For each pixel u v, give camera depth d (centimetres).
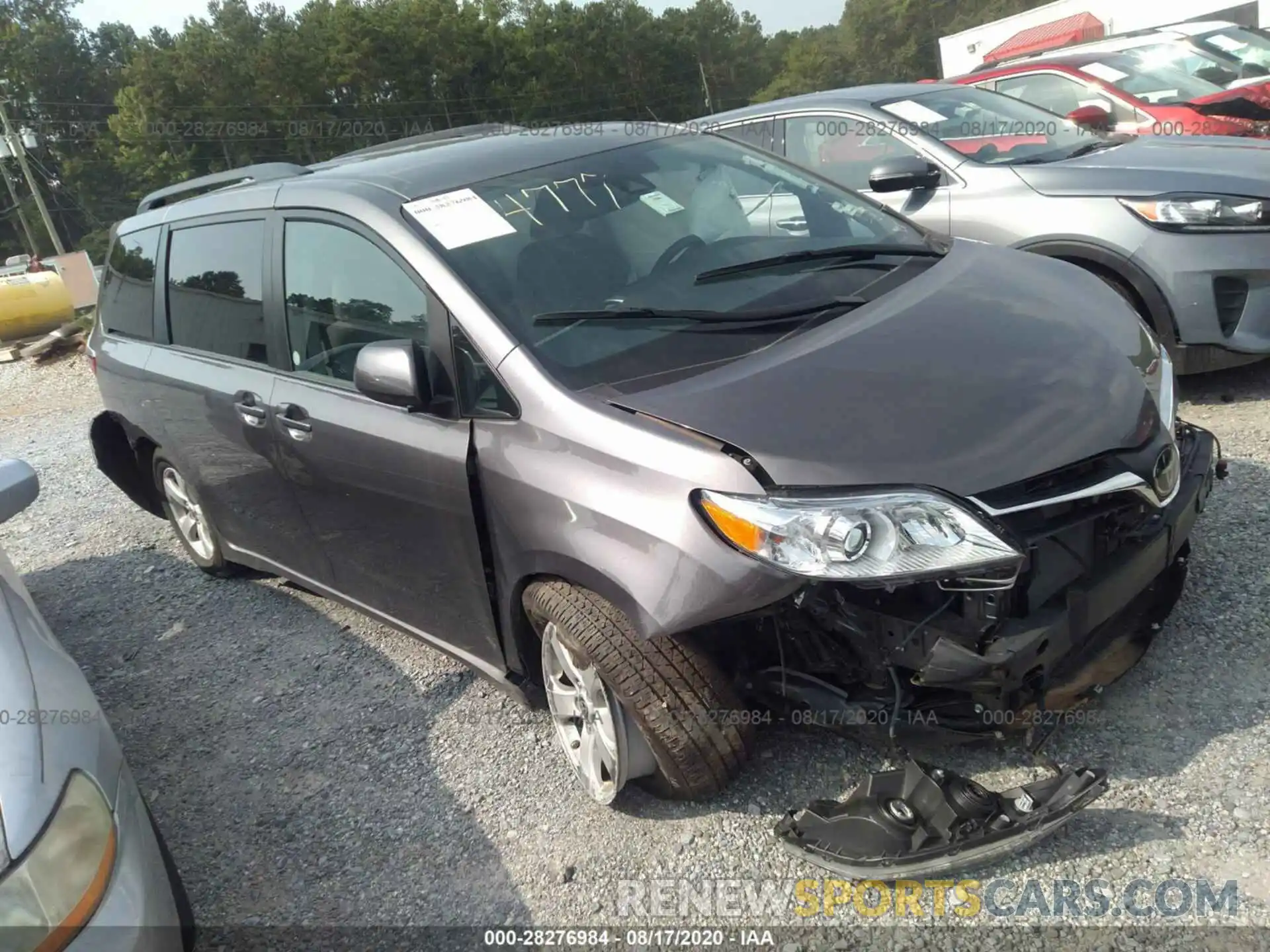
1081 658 271
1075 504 243
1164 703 284
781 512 229
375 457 316
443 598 325
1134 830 246
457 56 7612
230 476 410
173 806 338
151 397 443
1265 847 234
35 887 192
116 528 618
